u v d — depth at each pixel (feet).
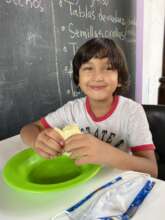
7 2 3.99
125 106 3.14
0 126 4.23
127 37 7.34
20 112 4.52
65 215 1.70
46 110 5.04
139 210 1.69
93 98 3.03
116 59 2.94
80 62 3.00
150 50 8.86
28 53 4.48
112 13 6.55
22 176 2.21
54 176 2.30
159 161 4.15
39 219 1.69
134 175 2.08
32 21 4.46
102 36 6.31
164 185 1.94
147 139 2.83
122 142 3.02
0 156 2.70
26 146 2.92
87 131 3.13
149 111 4.09
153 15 8.63
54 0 4.82
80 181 2.00
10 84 4.27
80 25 5.56
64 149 2.23
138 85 8.37
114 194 1.80
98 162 2.15
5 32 4.04
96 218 1.61
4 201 1.89
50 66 4.97
